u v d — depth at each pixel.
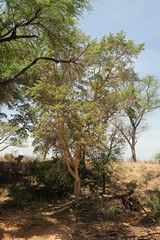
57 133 14.83
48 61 16.42
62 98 14.61
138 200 15.02
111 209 13.93
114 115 18.09
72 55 16.42
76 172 15.72
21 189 17.83
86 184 17.81
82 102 15.29
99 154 17.47
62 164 17.03
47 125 14.66
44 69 16.56
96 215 14.05
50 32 14.23
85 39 16.69
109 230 12.31
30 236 11.79
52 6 12.55
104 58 17.03
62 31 14.38
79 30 16.62
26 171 19.97
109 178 19.03
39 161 21.06
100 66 16.97
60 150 15.75
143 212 14.34
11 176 19.81
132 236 11.82
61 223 12.99
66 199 16.73
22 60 15.96
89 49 16.69
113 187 19.03
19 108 18.45
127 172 21.64
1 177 19.55
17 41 14.73
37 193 17.62
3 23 13.24
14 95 18.77
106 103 16.73
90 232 12.14
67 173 17.52
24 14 12.92
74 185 16.89
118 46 17.31
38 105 15.09
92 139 14.56
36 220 13.16
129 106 18.66
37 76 17.16
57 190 17.48
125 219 13.78
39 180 17.66
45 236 11.77
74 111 14.52
